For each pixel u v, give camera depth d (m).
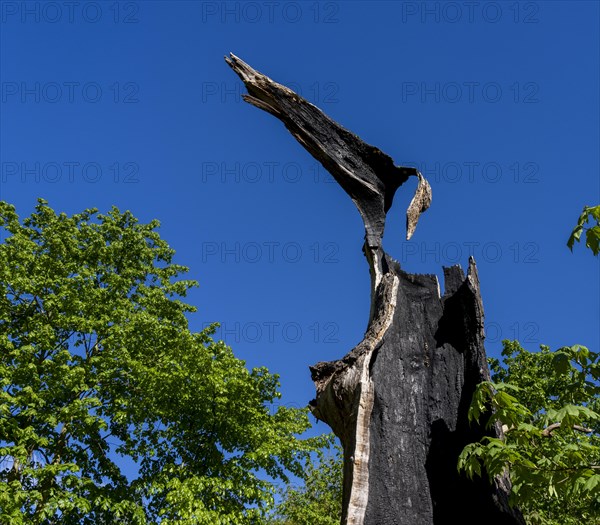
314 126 5.26
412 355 4.79
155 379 18.14
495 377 17.81
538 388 16.02
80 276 19.34
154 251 23.00
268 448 18.59
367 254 5.23
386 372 4.63
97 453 18.64
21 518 14.38
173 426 19.55
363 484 4.13
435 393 4.67
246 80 5.23
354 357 4.52
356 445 4.21
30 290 18.47
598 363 4.52
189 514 16.11
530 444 4.65
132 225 23.33
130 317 19.27
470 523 4.25
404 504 4.23
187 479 17.22
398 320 4.86
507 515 4.21
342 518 4.14
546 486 4.11
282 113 5.27
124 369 18.95
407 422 4.52
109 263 21.72
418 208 5.17
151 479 18.78
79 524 17.61
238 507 18.45
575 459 4.16
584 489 3.80
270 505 18.20
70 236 21.19
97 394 18.70
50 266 19.98
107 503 16.77
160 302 21.03
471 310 4.79
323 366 4.76
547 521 11.84
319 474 21.14
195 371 19.05
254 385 20.67
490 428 4.41
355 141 5.29
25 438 15.90
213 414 19.80
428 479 4.37
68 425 17.89
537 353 17.47
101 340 19.17
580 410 3.98
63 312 19.39
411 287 5.12
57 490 16.33
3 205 20.91
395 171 5.33
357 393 4.37
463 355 4.81
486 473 4.35
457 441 4.51
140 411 18.62
